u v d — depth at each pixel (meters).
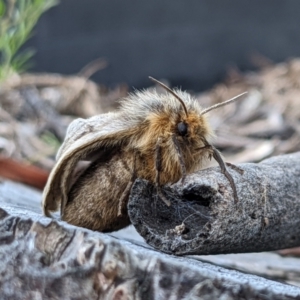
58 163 0.45
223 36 1.08
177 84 1.09
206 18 1.08
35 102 0.82
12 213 0.42
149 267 0.41
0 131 0.72
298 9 1.07
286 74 1.00
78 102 0.85
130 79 1.07
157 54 1.08
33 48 1.02
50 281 0.41
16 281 0.41
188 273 0.40
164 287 0.40
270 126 0.77
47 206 0.46
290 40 1.08
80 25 1.05
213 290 0.40
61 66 1.05
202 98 1.01
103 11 1.05
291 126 0.76
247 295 0.40
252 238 0.44
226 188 0.43
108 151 0.46
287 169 0.45
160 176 0.45
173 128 0.45
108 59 1.07
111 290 0.41
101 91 0.99
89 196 0.46
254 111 0.85
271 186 0.44
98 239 0.41
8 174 0.58
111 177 0.45
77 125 0.45
